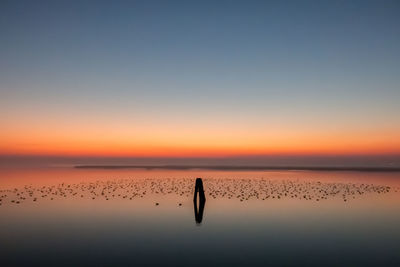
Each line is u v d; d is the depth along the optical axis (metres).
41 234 18.75
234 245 16.75
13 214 24.27
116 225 20.83
